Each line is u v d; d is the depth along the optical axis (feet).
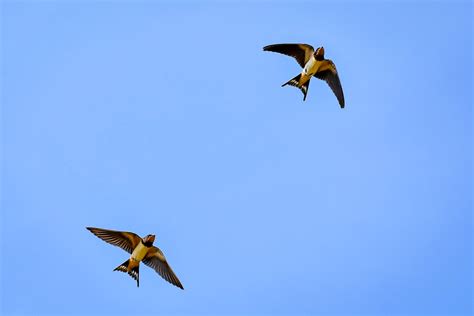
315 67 63.98
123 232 57.36
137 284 57.98
